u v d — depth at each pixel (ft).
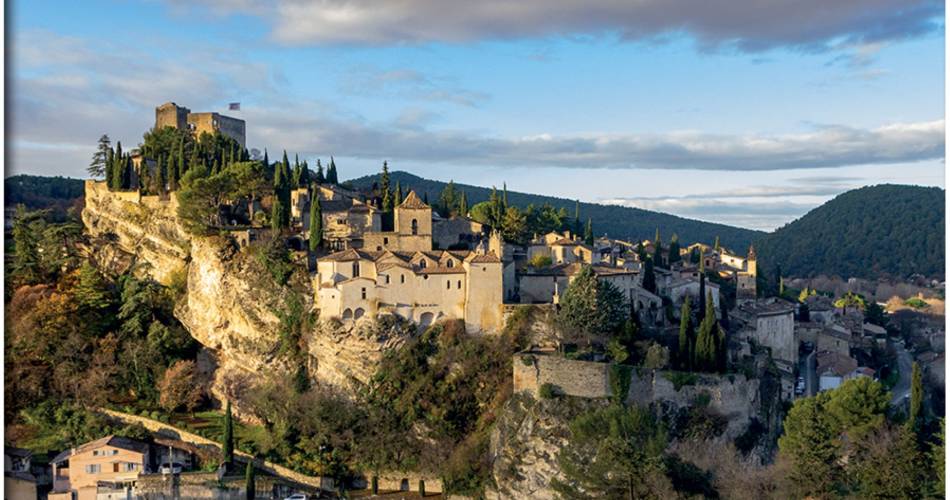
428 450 463.83
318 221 561.43
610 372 439.63
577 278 481.05
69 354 543.80
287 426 484.33
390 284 496.64
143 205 652.07
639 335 485.56
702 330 463.01
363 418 479.82
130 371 546.26
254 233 569.23
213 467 453.58
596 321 467.93
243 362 536.83
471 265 493.36
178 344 565.53
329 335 498.69
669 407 441.68
